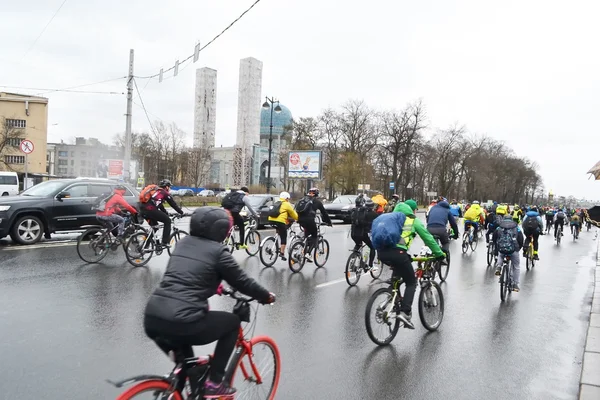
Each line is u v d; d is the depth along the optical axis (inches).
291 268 391.5
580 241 970.1
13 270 335.6
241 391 135.2
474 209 637.9
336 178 2250.2
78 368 173.3
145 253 383.2
